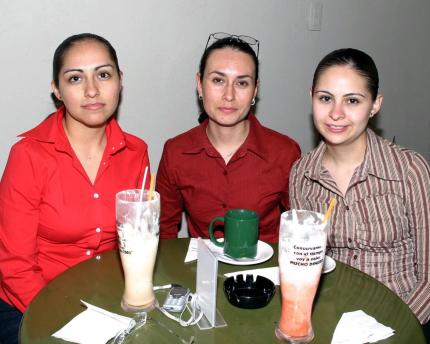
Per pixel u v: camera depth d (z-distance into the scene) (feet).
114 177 4.83
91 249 4.76
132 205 3.18
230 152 5.48
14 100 5.57
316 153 4.80
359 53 4.23
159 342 2.97
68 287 3.63
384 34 8.19
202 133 5.47
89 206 4.63
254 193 5.40
